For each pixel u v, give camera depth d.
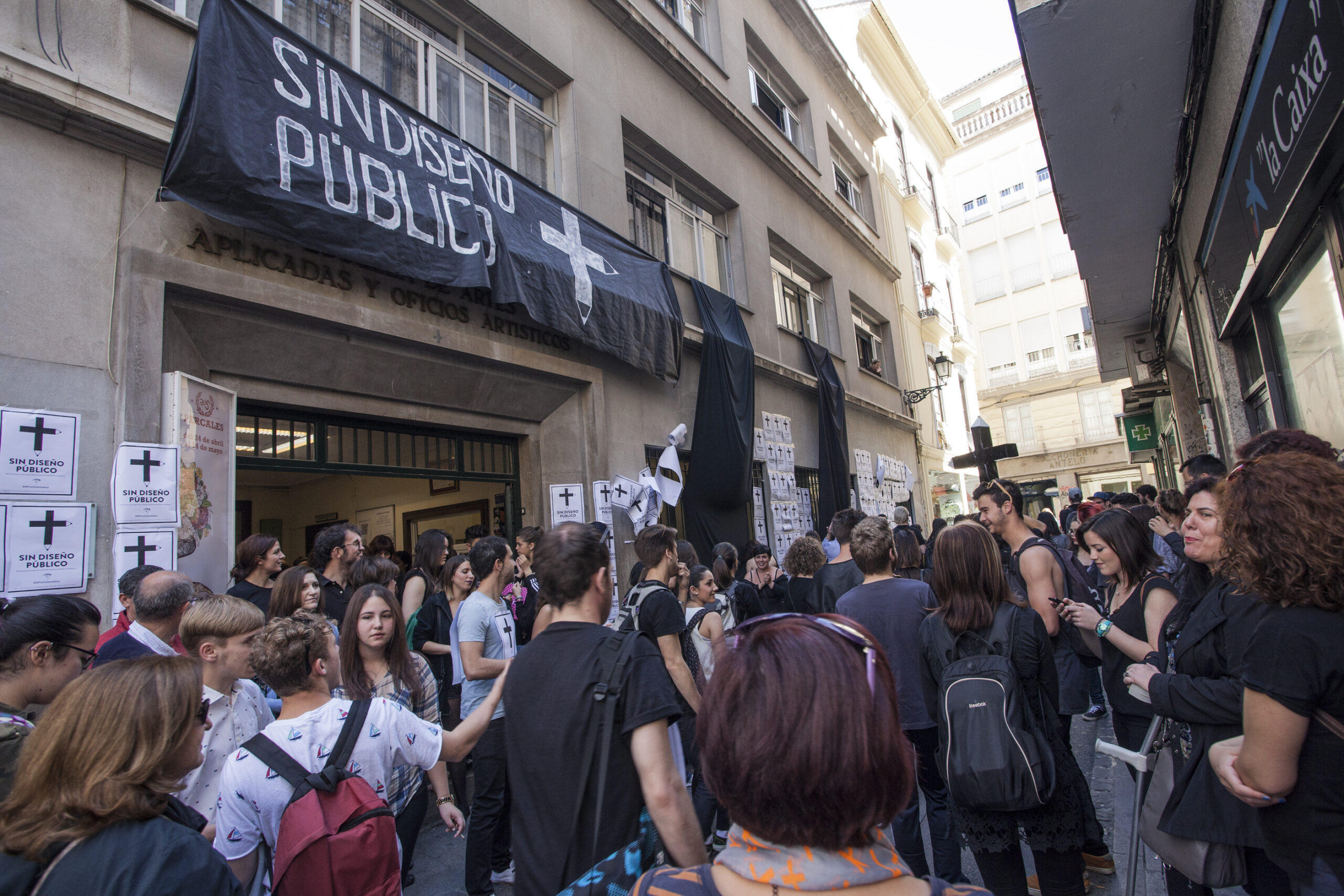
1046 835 2.52
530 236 6.68
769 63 13.93
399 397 5.97
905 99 22.31
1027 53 4.98
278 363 5.09
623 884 1.65
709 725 1.07
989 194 35.28
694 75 10.32
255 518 10.38
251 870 2.10
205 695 2.56
